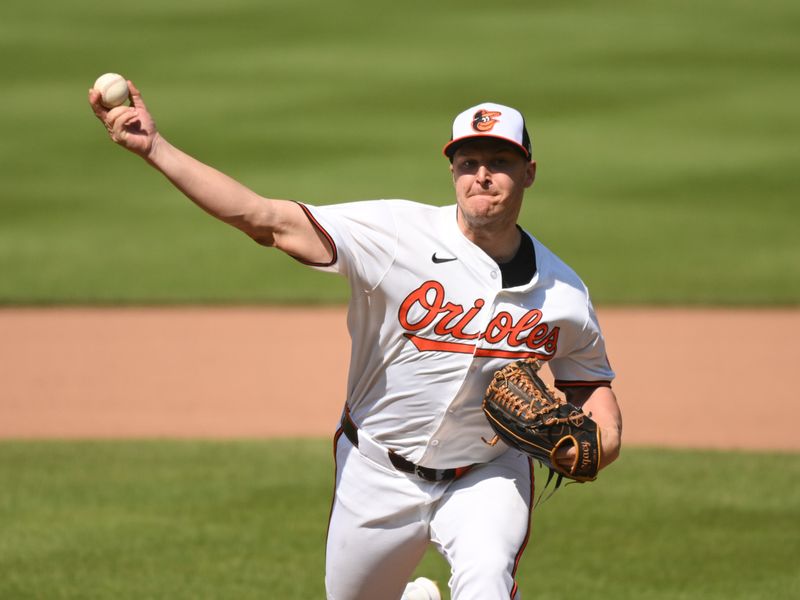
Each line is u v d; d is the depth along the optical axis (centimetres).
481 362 1433
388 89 9312
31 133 8144
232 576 2177
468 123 1371
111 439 3241
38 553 2295
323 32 11281
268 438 3275
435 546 1502
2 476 2853
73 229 6194
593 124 8456
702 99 9031
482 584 1363
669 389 3847
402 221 1422
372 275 1411
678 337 4506
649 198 6800
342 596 1579
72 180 7194
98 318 4753
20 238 5994
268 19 11781
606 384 1548
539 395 1384
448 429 1461
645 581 2184
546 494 2747
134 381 3919
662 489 2781
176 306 4959
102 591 2089
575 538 2436
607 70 9881
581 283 1501
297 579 2166
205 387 3862
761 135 8106
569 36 11056
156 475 2872
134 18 11769
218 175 1344
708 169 7350
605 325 4681
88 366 4091
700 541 2408
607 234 6106
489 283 1415
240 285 5284
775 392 3803
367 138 8050
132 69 9888
